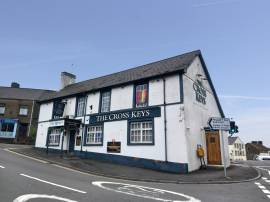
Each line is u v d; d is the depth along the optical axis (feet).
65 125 73.67
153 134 58.18
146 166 57.16
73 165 54.19
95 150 69.41
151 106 60.59
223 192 31.55
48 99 91.81
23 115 136.36
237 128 65.51
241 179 42.52
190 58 63.36
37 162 55.83
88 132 74.08
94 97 75.61
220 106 78.54
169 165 53.67
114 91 70.64
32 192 26.17
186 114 55.77
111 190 30.25
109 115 68.90
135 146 60.64
